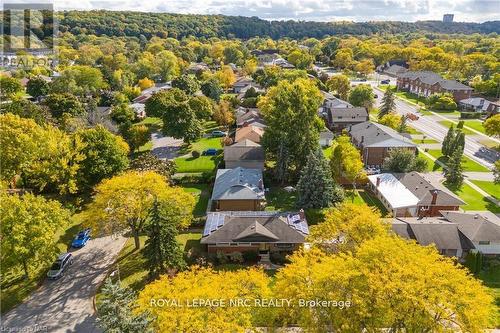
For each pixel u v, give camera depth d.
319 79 133.00
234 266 38.69
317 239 33.56
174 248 34.62
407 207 48.38
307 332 23.78
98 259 39.53
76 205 49.91
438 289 22.95
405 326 23.30
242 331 22.33
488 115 97.69
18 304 32.88
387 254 25.11
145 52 172.88
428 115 102.38
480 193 55.88
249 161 62.44
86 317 31.30
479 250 39.47
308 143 58.44
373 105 106.38
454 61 163.00
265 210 50.84
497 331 29.08
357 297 22.88
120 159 52.06
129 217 38.53
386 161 60.25
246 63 165.38
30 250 32.94
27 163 47.88
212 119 94.75
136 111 95.38
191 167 65.38
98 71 115.50
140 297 24.61
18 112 65.12
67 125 66.38
